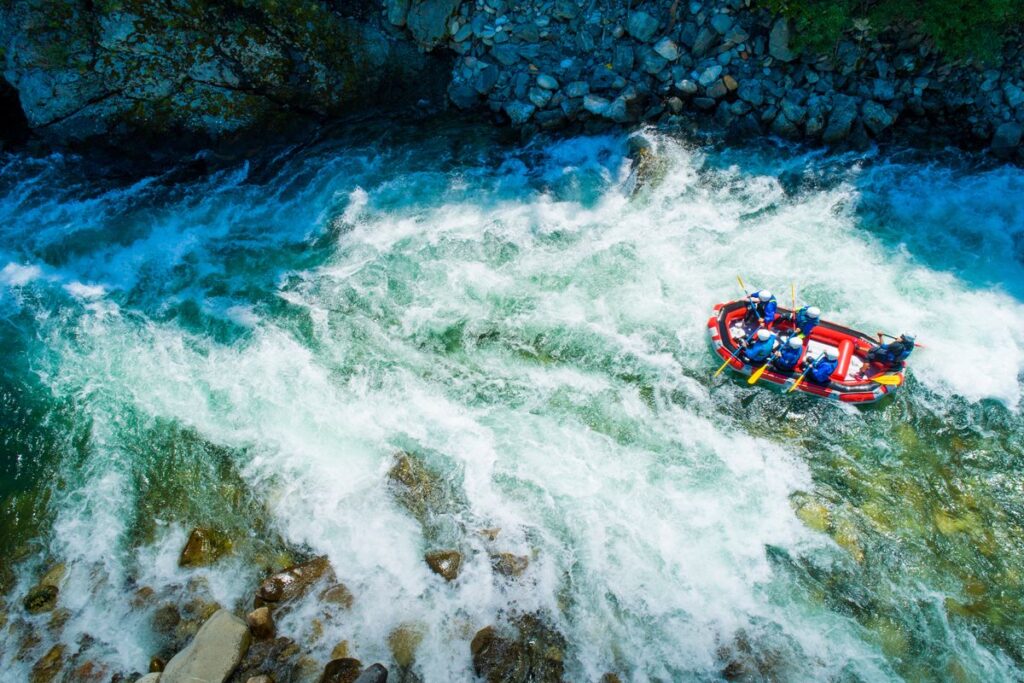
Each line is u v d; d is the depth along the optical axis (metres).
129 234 14.74
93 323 13.16
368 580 9.47
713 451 10.97
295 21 15.73
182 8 15.13
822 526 10.01
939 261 13.45
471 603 9.27
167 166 15.91
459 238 14.24
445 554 9.62
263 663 8.68
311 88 15.94
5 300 13.57
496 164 15.66
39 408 11.88
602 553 9.75
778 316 11.84
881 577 9.50
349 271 13.80
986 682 8.57
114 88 15.09
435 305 13.11
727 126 15.35
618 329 12.56
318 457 10.91
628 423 11.36
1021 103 14.71
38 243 14.57
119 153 15.73
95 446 11.28
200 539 9.90
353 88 16.27
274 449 11.05
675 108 15.32
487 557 9.69
